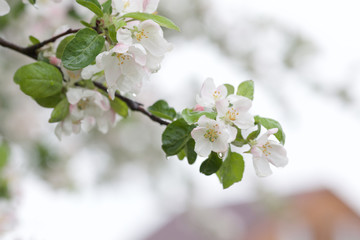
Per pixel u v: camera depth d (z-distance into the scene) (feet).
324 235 20.59
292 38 8.20
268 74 8.27
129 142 8.43
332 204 21.07
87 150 8.14
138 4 2.69
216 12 7.72
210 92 2.69
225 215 11.99
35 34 4.39
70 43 2.56
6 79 6.62
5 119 6.38
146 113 2.95
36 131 6.42
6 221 4.43
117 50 2.54
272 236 19.15
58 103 2.87
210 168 2.66
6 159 4.76
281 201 12.71
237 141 2.69
